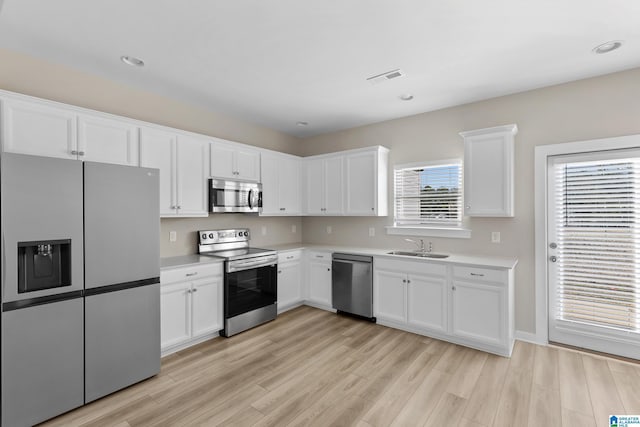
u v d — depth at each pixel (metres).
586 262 2.82
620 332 2.68
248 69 2.65
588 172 2.80
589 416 1.92
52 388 1.91
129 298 2.27
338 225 4.57
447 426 1.84
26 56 2.41
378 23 1.99
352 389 2.24
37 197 1.86
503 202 2.97
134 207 2.31
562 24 1.99
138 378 2.31
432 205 3.71
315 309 4.12
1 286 1.74
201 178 3.28
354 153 4.05
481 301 2.81
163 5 1.81
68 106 2.32
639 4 1.78
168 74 2.75
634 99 2.59
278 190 4.23
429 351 2.84
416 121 3.83
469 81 2.88
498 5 1.80
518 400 2.09
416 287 3.21
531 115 3.05
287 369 2.53
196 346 2.96
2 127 2.03
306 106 3.57
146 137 2.81
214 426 1.85
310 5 1.81
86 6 1.82
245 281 3.37
